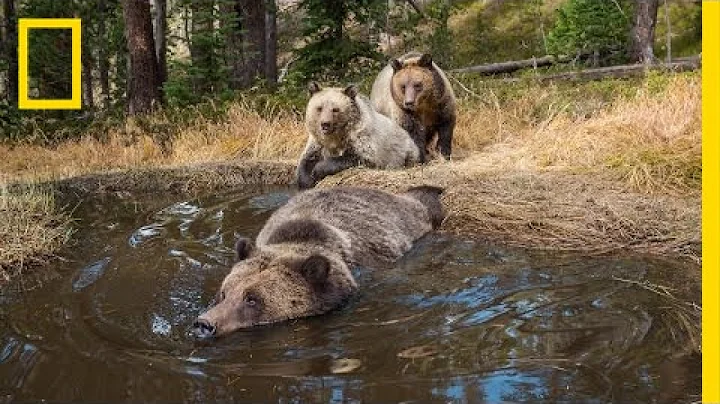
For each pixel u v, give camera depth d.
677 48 21.66
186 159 12.17
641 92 11.32
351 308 5.11
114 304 5.39
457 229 7.21
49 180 10.78
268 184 10.45
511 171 9.11
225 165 10.81
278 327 4.80
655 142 9.05
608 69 17.17
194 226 7.87
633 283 5.55
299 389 3.91
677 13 22.58
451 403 3.71
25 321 5.20
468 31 26.17
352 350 4.40
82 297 5.61
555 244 6.66
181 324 4.92
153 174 10.65
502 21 26.09
